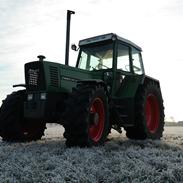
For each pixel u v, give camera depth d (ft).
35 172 12.65
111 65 23.48
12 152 17.39
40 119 21.07
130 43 25.71
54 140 24.38
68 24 26.40
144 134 24.25
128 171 12.43
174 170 12.41
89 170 12.87
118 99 23.17
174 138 27.94
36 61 20.75
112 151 17.39
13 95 22.82
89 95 18.66
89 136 18.40
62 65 21.47
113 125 22.74
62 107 20.98
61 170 12.93
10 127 22.31
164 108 27.30
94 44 24.84
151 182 11.34
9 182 11.64
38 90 20.59
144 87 24.62
